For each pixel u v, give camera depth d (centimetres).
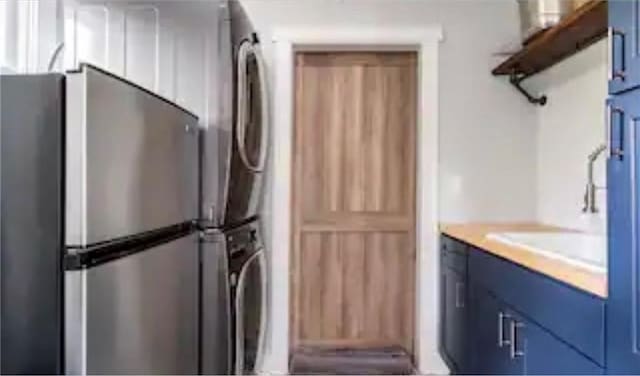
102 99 129
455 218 363
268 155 352
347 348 399
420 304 367
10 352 122
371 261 400
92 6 236
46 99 122
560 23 254
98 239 128
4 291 122
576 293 163
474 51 363
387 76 397
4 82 122
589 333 155
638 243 132
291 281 388
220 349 235
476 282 274
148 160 161
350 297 401
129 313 144
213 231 236
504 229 315
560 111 326
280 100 360
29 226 122
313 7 362
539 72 346
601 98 278
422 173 364
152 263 163
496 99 362
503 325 231
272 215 356
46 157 122
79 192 121
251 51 276
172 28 238
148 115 161
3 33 196
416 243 389
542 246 276
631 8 140
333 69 397
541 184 354
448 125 363
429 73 363
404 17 363
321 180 400
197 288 229
